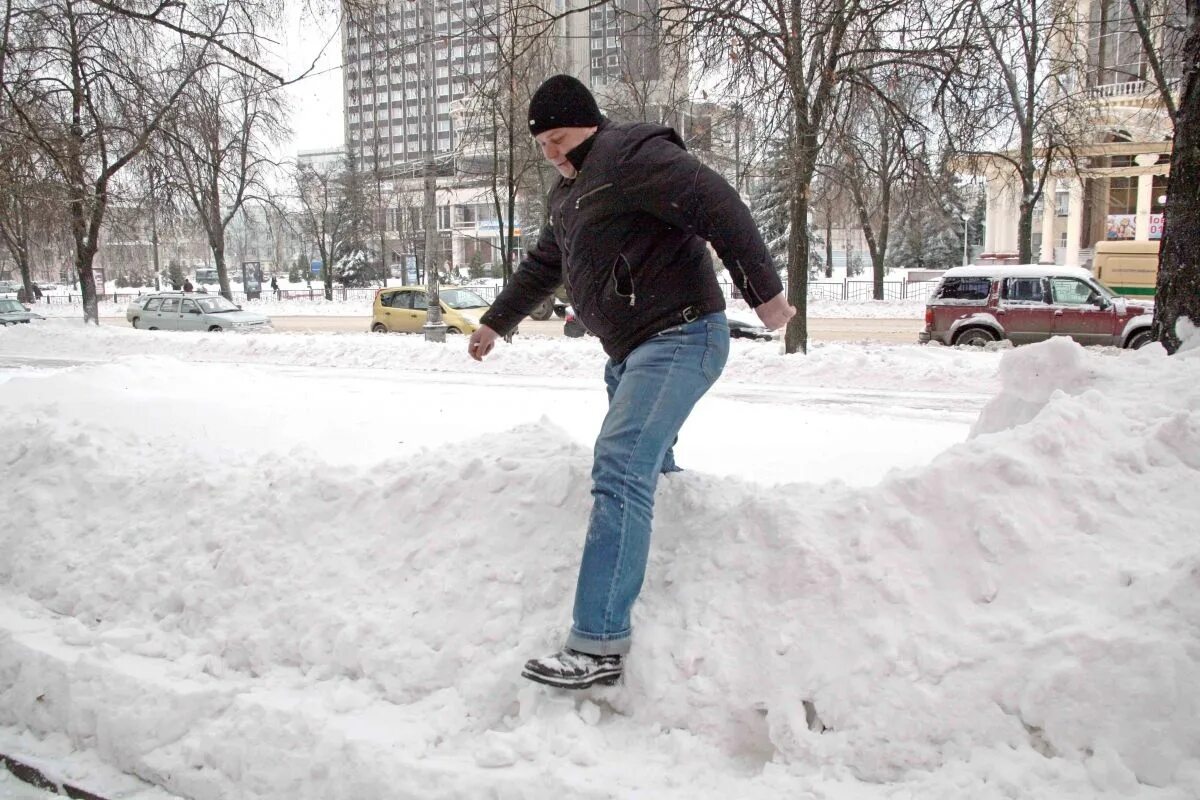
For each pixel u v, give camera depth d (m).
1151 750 2.14
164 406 7.29
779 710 2.50
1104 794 2.11
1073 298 17.16
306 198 47.22
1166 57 16.97
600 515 2.70
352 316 37.78
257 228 49.31
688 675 2.65
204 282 84.81
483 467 3.50
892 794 2.27
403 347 18.03
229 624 3.29
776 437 8.05
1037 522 2.70
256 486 3.89
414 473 3.60
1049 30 18.09
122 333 22.39
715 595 2.80
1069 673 2.26
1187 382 3.23
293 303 48.75
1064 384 3.57
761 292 2.75
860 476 6.28
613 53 19.80
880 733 2.38
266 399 8.77
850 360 13.73
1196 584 2.31
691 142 17.81
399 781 2.46
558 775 2.39
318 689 2.97
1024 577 2.60
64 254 28.00
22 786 2.87
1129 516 2.69
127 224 25.56
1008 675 2.35
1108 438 2.97
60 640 3.41
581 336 21.23
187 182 23.36
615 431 2.77
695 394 2.84
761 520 2.92
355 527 3.51
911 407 10.99
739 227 2.67
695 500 3.15
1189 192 4.72
